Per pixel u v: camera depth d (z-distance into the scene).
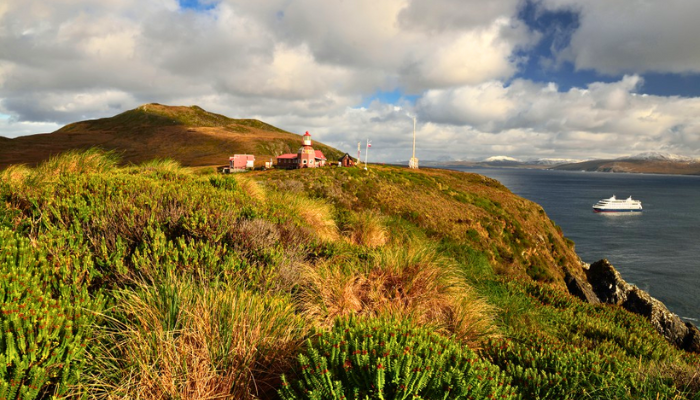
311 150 77.38
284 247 6.13
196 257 4.41
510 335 5.61
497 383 2.90
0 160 120.62
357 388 2.36
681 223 103.19
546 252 32.28
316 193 27.36
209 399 2.57
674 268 54.75
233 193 8.30
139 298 3.25
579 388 3.72
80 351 2.37
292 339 3.24
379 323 3.30
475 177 70.31
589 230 88.25
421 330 3.41
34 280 3.00
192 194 6.85
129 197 5.87
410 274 5.83
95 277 3.75
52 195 5.24
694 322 36.75
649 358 6.59
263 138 181.75
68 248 3.98
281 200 10.69
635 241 75.12
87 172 7.78
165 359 2.60
